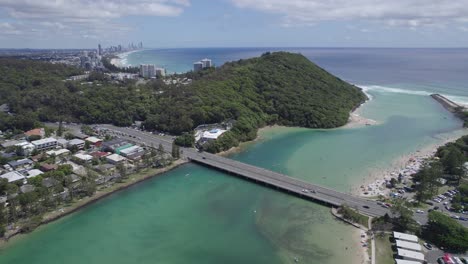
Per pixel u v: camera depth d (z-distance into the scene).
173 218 114.38
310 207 121.38
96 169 149.62
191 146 186.38
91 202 124.44
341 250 94.88
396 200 115.94
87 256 93.94
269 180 141.12
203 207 122.06
